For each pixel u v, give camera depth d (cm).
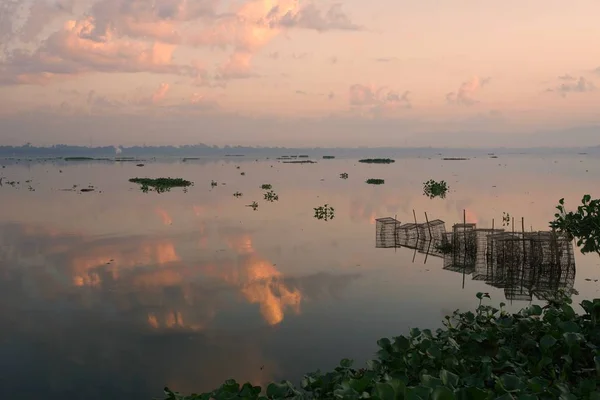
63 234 2534
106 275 1730
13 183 5794
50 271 1786
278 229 2670
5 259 1973
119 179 6569
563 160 14025
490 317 685
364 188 5144
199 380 976
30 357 1083
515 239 1688
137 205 3753
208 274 1738
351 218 3070
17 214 3281
